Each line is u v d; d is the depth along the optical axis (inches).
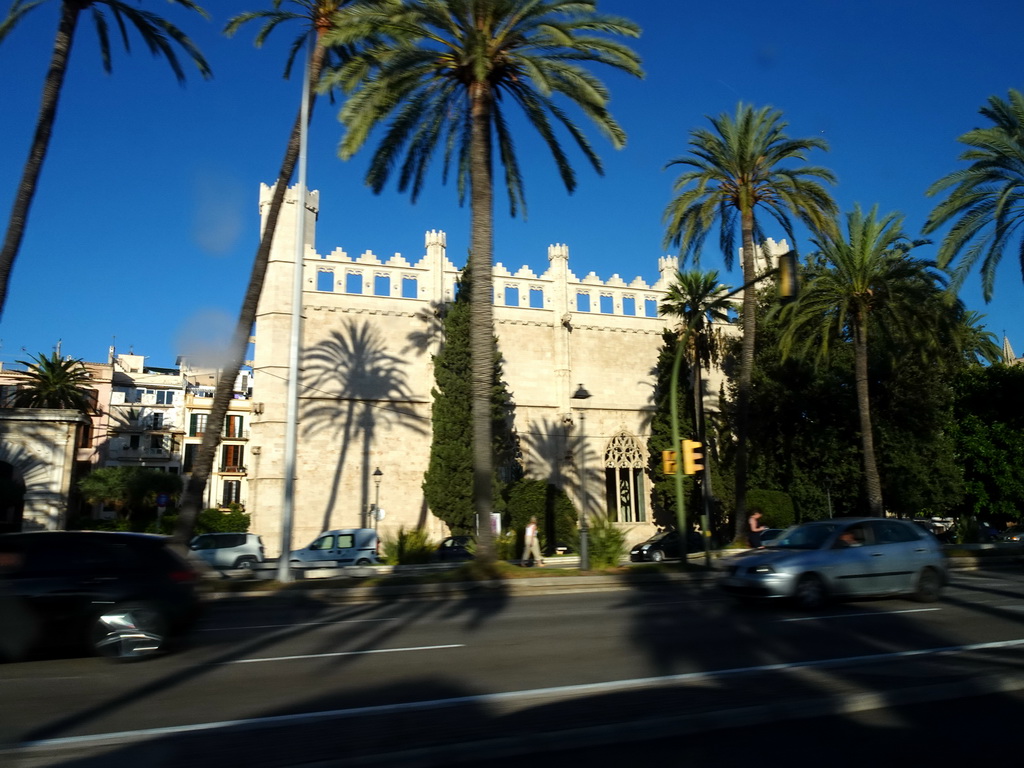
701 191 1182.3
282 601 691.4
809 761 213.5
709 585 801.6
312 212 1690.5
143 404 2866.6
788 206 1173.7
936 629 452.4
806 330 1378.0
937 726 245.4
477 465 802.8
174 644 419.5
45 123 811.4
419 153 883.4
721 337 1927.9
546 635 447.5
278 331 1603.1
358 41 863.1
